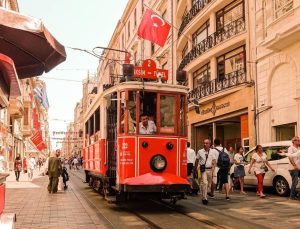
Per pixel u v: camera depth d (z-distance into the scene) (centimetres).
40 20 485
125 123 1096
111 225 888
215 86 2547
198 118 2881
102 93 1330
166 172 1102
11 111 3756
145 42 4034
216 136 2902
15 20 462
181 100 1156
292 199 1295
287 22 1848
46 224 900
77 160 4922
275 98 1978
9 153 3884
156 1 3722
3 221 474
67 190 1769
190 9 2945
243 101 2239
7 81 536
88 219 970
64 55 596
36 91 5731
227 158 1299
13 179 2794
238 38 2291
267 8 2033
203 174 1222
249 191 1634
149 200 1312
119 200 1139
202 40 2806
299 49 1783
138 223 917
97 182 1525
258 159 1391
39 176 3300
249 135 2181
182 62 3094
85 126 1927
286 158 1420
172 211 1087
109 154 1258
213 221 924
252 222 904
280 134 1977
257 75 2130
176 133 1133
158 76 1179
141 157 1088
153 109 1124
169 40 3466
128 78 1148
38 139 4959
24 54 612
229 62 2461
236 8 2394
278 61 1934
